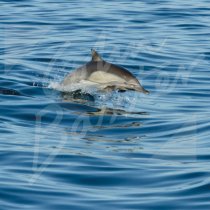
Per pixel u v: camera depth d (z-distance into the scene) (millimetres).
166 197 25891
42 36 56094
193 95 41500
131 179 27812
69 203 25234
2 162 29297
